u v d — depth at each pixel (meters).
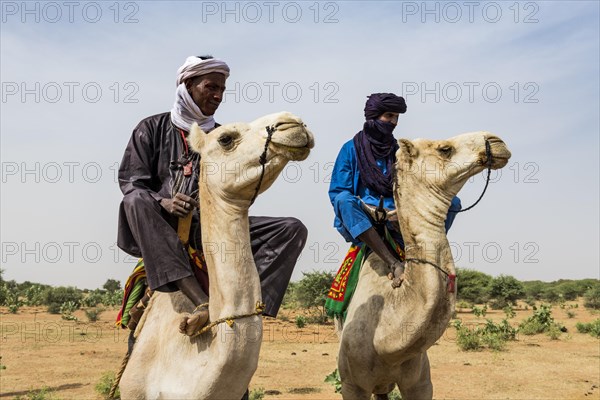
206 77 5.27
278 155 4.23
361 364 6.29
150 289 4.75
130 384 4.54
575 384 19.03
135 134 5.29
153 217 4.73
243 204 4.34
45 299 64.12
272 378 19.55
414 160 5.93
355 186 6.87
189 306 4.68
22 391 17.56
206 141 4.43
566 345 28.86
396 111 6.73
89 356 24.72
